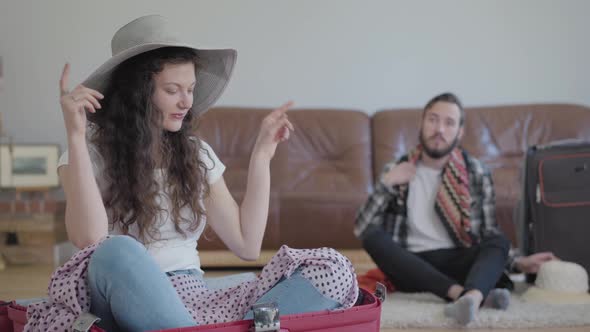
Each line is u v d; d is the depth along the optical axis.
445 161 2.90
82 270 1.25
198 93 1.75
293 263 1.34
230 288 1.45
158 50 1.52
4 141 4.57
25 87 4.57
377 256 2.76
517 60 4.68
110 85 1.55
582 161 2.88
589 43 4.68
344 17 4.68
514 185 3.98
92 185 1.37
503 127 4.40
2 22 4.55
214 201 1.61
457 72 4.69
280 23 4.67
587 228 2.84
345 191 4.20
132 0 4.59
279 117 1.59
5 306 1.44
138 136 1.51
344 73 4.69
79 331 1.15
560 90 4.69
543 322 2.31
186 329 1.16
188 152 1.57
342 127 4.42
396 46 4.69
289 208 3.90
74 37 4.57
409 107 4.69
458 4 4.68
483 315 2.37
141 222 1.48
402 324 2.29
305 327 1.24
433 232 2.89
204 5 4.63
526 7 4.67
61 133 4.58
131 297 1.20
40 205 4.21
